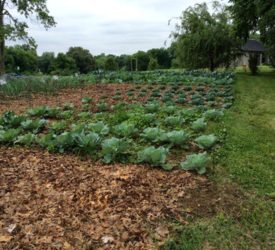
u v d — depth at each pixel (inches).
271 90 617.0
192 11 1013.2
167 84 630.5
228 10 995.3
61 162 204.4
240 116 348.8
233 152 219.8
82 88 608.1
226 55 1008.9
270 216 140.8
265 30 866.8
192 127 270.1
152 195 158.2
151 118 296.8
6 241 126.0
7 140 243.9
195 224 135.4
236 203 151.2
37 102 458.6
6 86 553.9
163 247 121.6
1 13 937.5
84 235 128.9
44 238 127.4
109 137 255.4
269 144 244.8
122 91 554.9
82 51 2506.2
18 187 170.1
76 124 293.9
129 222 136.6
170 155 215.8
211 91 530.9
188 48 995.9
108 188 165.6
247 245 123.4
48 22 1061.1
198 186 167.9
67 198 157.1
